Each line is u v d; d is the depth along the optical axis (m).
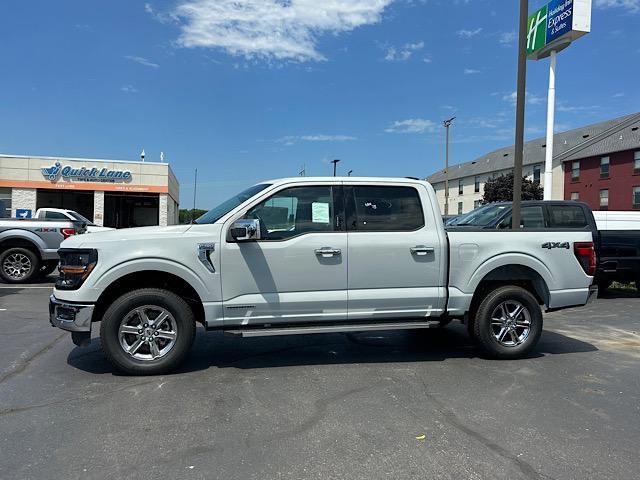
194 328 5.33
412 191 5.87
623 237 11.34
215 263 5.27
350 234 5.58
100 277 5.07
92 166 33.59
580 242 6.27
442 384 5.10
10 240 11.61
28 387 4.83
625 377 5.41
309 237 5.47
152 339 5.22
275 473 3.29
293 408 4.39
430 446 3.69
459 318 6.22
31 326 7.32
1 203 14.18
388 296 5.66
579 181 48.88
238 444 3.69
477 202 68.56
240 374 5.33
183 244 5.21
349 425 4.05
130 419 4.11
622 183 43.94
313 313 5.51
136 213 36.78
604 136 48.41
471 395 4.79
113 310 5.07
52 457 3.46
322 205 5.61
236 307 5.32
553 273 6.14
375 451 3.61
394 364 5.80
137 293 5.13
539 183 55.59
